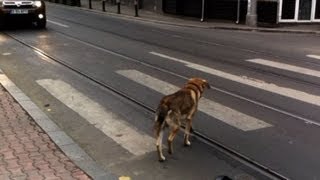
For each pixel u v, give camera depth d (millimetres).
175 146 6715
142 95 9406
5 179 5457
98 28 20578
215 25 23453
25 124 7426
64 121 7758
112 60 12992
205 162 6195
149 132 7266
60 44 15664
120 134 7164
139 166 6035
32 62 12711
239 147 6695
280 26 23438
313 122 7762
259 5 23672
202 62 12922
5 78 10703
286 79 10969
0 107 8336
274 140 6953
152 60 13070
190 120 6527
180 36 18922
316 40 18625
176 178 5719
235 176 5785
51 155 6199
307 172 5879
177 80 10711
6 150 6328
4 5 19078
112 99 9109
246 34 20562
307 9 23922
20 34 18156
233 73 11539
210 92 9656
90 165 5918
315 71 11938
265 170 5953
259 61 13234
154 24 24016
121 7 33656
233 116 8062
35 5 19531
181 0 27859
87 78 10820
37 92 9602
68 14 27578
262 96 9398
